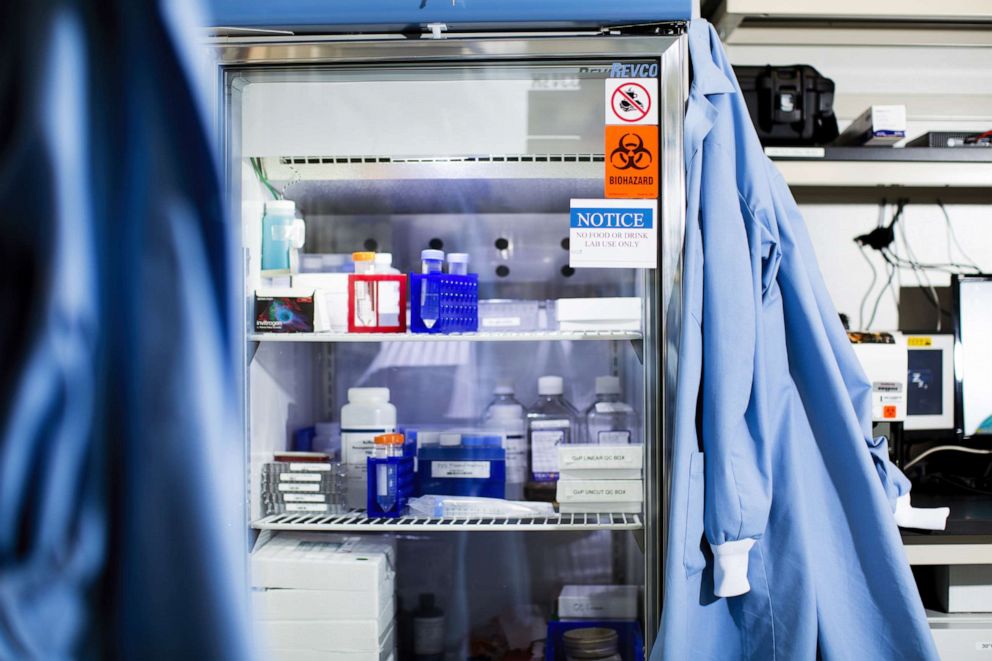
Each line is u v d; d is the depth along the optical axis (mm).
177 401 408
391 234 2062
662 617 1361
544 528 1529
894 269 2203
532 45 1458
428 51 1464
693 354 1390
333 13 1447
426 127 1559
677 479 1355
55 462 370
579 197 1837
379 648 1567
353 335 1584
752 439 1422
